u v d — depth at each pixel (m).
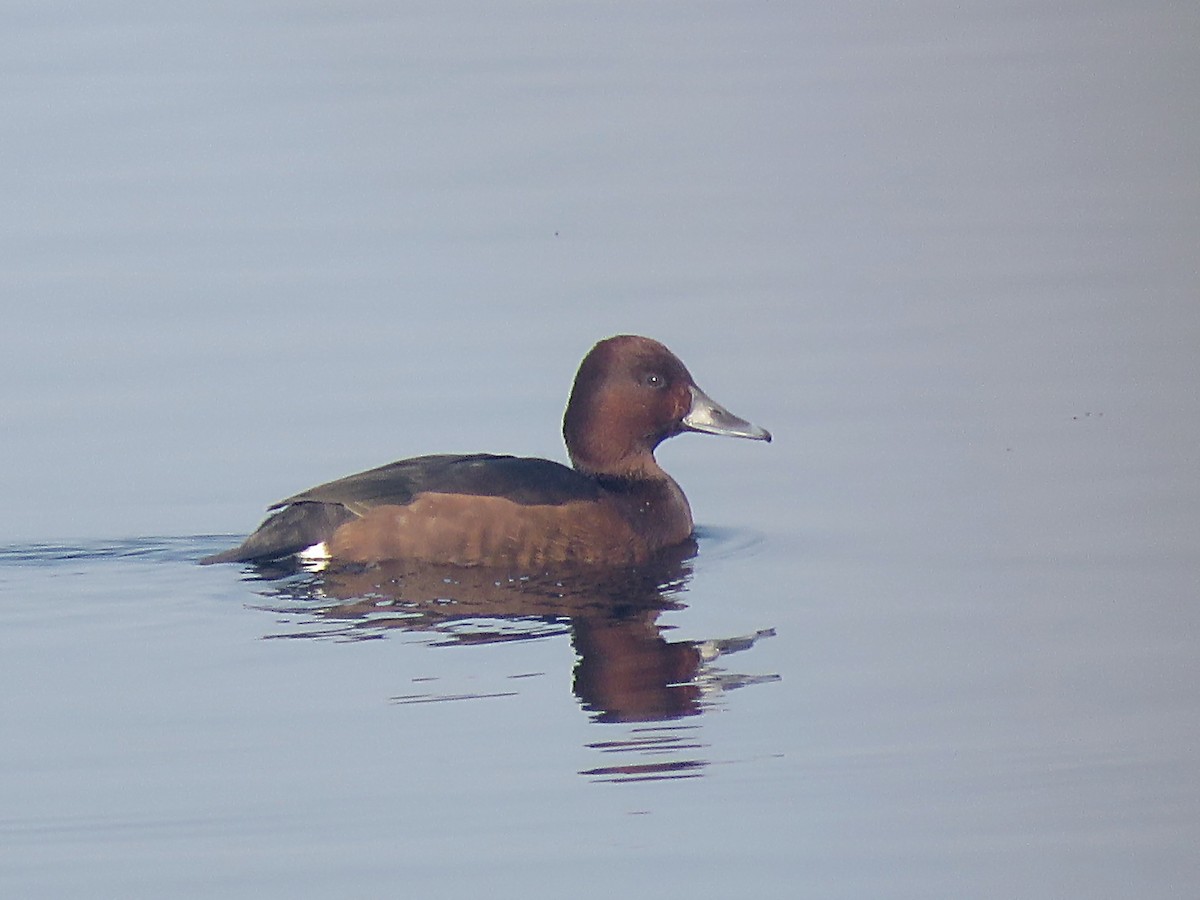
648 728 10.04
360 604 11.87
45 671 10.89
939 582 12.30
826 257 20.11
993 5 31.92
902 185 22.95
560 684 10.58
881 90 27.36
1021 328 17.75
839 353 17.25
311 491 12.95
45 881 8.69
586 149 24.61
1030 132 24.94
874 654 11.07
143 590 12.20
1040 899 8.53
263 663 10.94
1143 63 27.69
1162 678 10.61
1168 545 12.81
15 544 13.22
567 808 9.27
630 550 12.93
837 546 13.09
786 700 10.41
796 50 29.70
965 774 9.55
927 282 19.23
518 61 29.22
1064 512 13.56
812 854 8.91
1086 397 16.02
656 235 20.98
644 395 13.69
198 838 9.05
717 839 9.02
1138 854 8.85
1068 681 10.66
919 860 8.84
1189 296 18.38
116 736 10.04
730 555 12.98
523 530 12.73
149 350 17.56
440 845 8.95
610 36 30.73
